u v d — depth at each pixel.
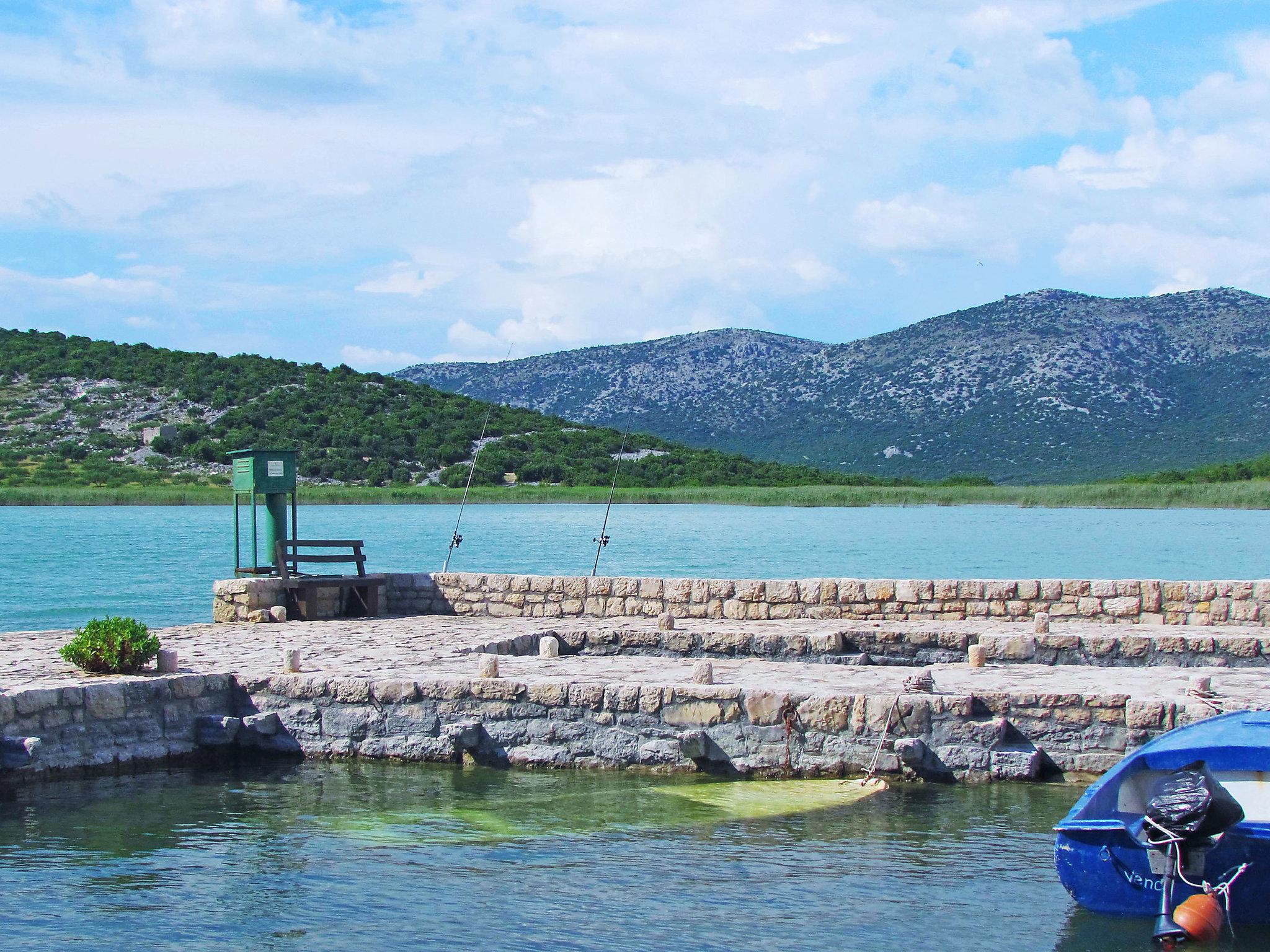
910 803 13.30
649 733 14.63
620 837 12.30
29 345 117.31
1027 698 14.14
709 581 22.22
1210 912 9.77
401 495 85.06
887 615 21.69
